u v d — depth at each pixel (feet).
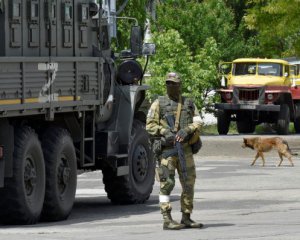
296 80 323.98
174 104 103.60
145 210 133.08
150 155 144.05
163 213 102.89
